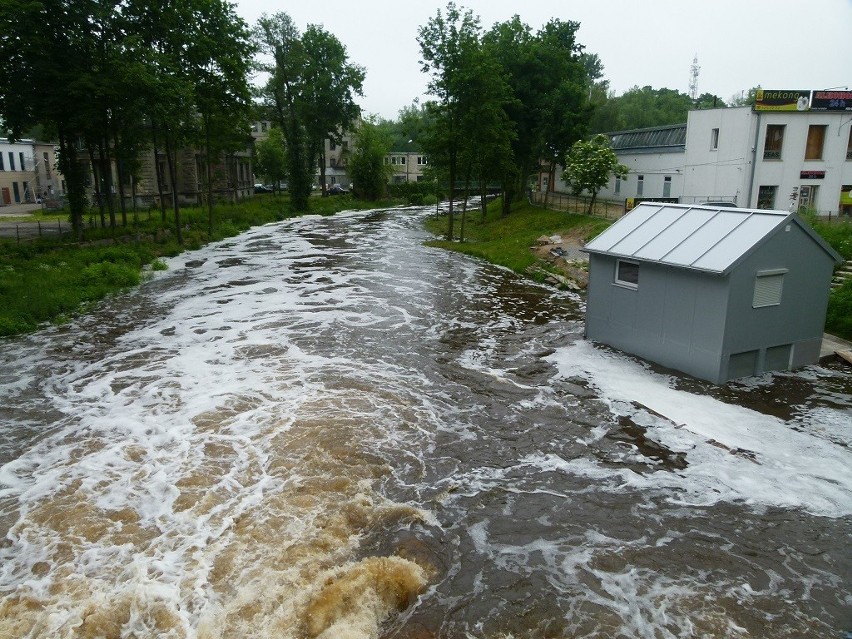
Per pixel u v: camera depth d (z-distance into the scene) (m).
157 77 28.50
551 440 10.15
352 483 8.76
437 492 8.59
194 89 32.06
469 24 33.22
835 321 15.16
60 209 51.53
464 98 33.94
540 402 11.66
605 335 14.84
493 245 32.62
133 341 15.90
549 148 41.78
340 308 19.33
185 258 30.58
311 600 6.36
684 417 10.68
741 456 9.37
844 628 6.09
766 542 7.44
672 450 9.67
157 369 13.66
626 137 44.47
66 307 19.09
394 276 25.14
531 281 23.98
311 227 46.84
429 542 7.45
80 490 8.66
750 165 32.19
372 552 7.25
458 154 35.47
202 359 14.31
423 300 20.55
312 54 64.19
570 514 8.05
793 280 12.29
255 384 12.64
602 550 7.32
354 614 6.20
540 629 6.10
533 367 13.61
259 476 8.97
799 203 32.62
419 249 33.91
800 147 32.03
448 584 6.74
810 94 31.39
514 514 8.07
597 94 75.12
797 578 6.82
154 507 8.22
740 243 11.77
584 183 34.81
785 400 11.33
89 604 6.42
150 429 10.57
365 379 12.93
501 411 11.29
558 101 39.84
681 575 6.88
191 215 42.78
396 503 8.29
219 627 6.07
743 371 12.35
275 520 7.85
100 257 26.06
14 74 27.67
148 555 7.21
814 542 7.42
